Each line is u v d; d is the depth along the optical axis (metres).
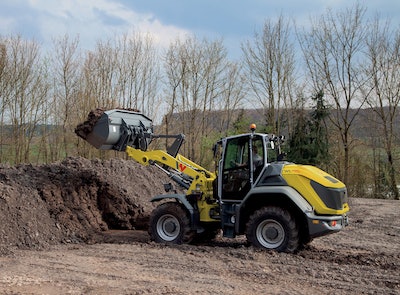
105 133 8.67
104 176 10.95
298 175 7.26
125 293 5.14
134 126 9.04
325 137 23.70
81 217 9.43
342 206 7.26
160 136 9.15
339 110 23.77
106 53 23.22
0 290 5.16
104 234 9.38
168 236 8.20
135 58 23.64
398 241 9.34
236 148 7.87
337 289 5.50
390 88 22.66
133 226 10.33
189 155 25.55
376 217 13.34
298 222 7.37
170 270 6.26
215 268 6.38
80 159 11.38
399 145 22.73
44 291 5.17
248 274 6.09
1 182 9.27
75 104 22.45
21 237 7.85
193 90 25.97
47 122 22.55
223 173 7.90
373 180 23.11
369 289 5.50
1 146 21.59
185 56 25.75
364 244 8.90
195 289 5.34
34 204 8.86
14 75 21.47
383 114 22.86
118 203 10.45
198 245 8.32
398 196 22.34
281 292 5.30
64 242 8.41
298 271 6.27
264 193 7.31
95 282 5.58
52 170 10.44
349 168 23.58
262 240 7.41
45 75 22.28
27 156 22.05
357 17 23.77
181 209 8.12
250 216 7.47
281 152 8.30
